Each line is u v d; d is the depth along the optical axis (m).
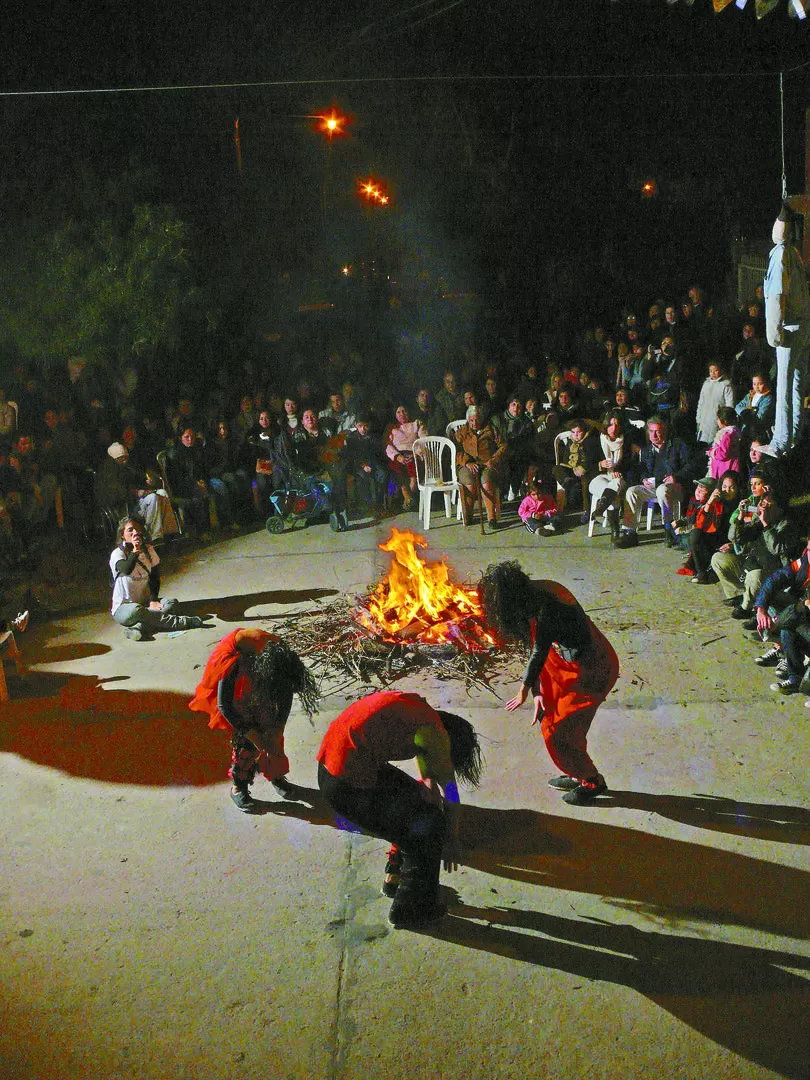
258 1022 3.81
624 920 4.31
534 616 4.99
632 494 10.30
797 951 4.07
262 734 5.16
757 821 5.01
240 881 4.73
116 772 5.88
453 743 4.41
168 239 14.41
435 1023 3.76
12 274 13.92
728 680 6.73
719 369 11.51
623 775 5.54
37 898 4.65
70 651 8.10
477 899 4.51
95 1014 3.89
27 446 11.75
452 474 11.95
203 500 12.08
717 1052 3.57
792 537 7.42
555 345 20.50
